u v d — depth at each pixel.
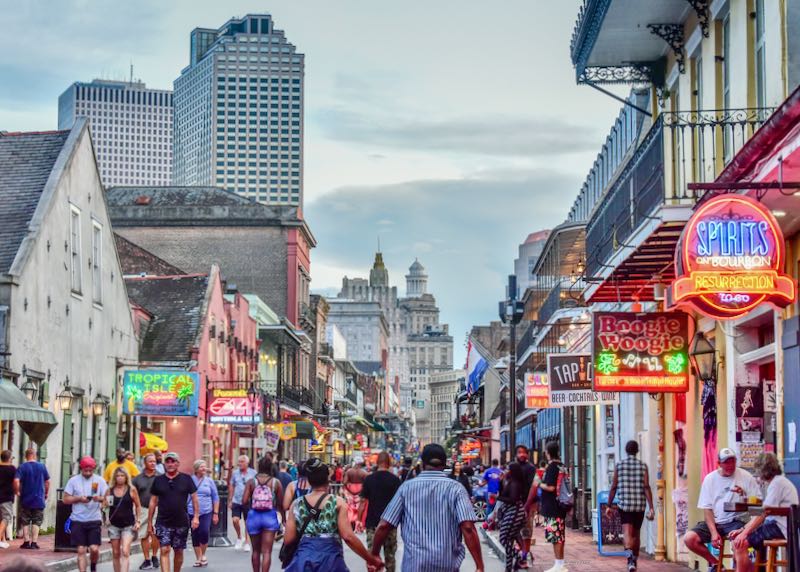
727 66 18.55
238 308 60.09
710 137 19.08
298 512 12.18
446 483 11.16
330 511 12.15
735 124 16.67
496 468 36.22
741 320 17.38
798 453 14.91
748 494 14.55
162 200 81.38
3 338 28.36
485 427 82.62
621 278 21.08
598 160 37.16
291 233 78.56
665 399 23.80
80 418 34.75
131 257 64.75
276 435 59.56
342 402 106.81
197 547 23.00
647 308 24.56
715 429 19.30
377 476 19.30
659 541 23.30
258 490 19.05
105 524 32.41
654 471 24.02
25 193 32.50
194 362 48.09
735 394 17.55
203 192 81.94
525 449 21.23
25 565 5.34
